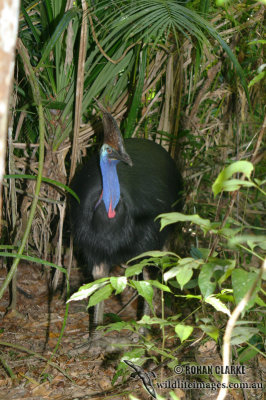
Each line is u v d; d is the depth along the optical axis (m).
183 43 3.98
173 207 3.75
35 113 3.75
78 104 3.48
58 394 2.87
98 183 3.37
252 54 4.15
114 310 4.08
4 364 3.03
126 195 3.32
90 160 3.65
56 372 3.10
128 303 4.02
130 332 3.62
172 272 1.75
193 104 4.45
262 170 4.20
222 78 4.42
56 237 4.30
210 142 4.58
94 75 3.77
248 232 3.79
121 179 3.38
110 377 3.05
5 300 4.15
